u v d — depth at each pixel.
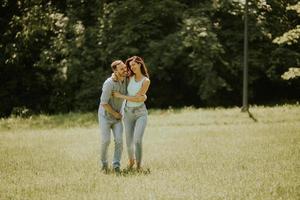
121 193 6.58
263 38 24.94
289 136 12.48
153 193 6.52
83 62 24.20
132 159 8.70
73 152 10.80
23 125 18.48
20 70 27.53
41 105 27.16
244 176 7.57
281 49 24.28
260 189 6.66
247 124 15.88
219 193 6.45
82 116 19.89
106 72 24.08
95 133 14.57
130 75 8.57
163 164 8.99
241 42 24.83
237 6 24.02
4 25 27.78
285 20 25.44
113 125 8.69
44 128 17.56
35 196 6.50
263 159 9.23
